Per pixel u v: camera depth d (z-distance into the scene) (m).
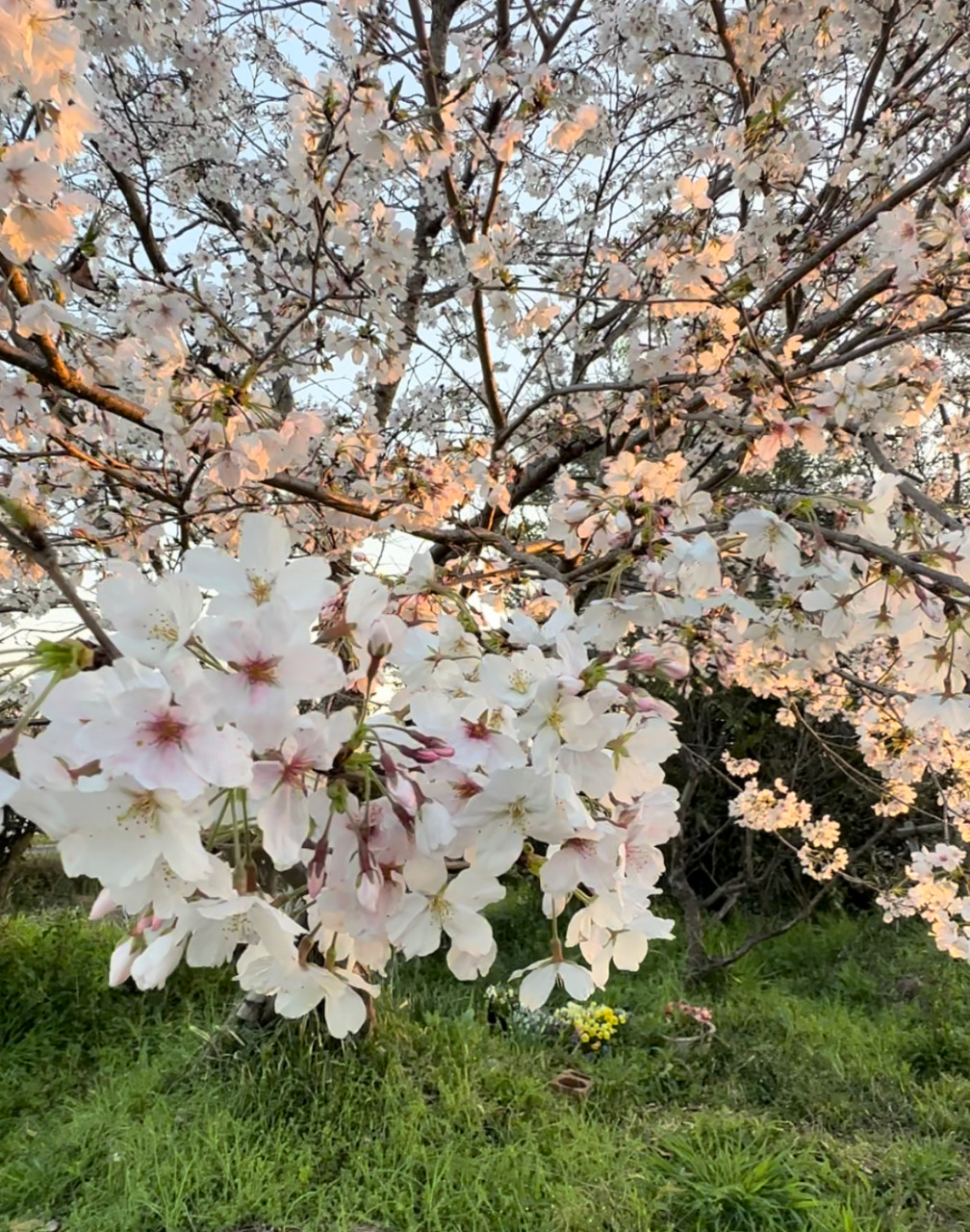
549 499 3.72
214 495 2.38
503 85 2.33
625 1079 4.01
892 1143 3.52
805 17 2.53
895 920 6.34
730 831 7.66
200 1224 2.77
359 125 2.13
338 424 2.98
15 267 1.44
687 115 3.49
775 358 2.04
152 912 0.78
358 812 0.72
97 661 0.65
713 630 2.67
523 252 3.57
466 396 4.09
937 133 3.12
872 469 4.64
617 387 2.29
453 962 0.78
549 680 0.75
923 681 1.39
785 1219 2.95
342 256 2.66
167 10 2.55
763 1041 4.48
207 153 3.45
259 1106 3.33
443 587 1.10
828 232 2.90
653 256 2.58
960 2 2.64
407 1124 3.31
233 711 0.61
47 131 1.13
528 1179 3.05
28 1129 3.41
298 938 0.83
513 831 0.72
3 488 2.47
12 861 5.10
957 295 2.04
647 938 0.89
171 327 2.39
